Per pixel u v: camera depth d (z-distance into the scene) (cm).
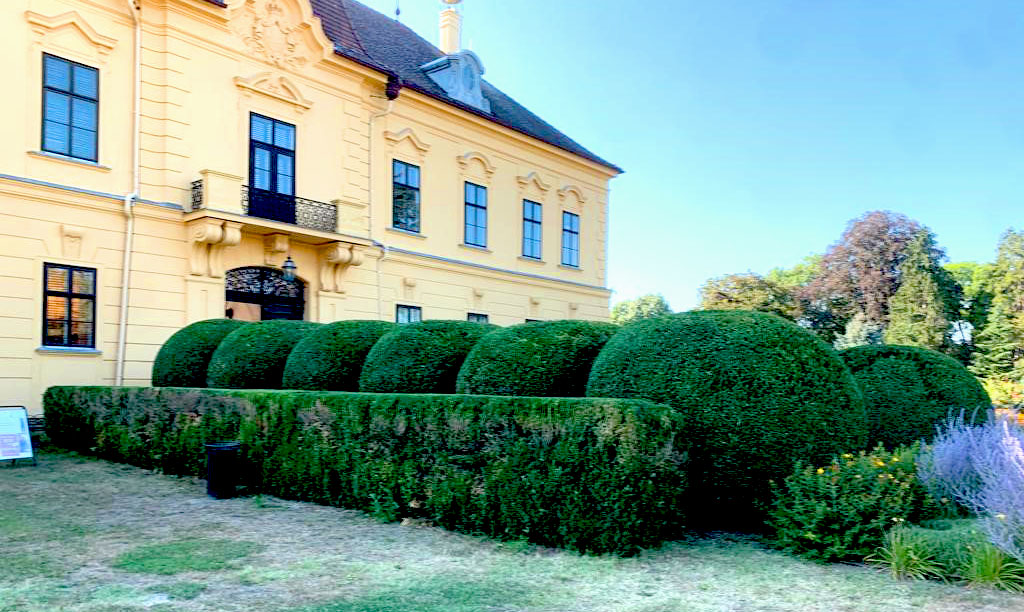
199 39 1398
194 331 1082
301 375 848
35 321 1167
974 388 772
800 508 501
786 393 550
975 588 421
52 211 1194
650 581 443
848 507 484
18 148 1158
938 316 3794
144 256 1305
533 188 2295
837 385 571
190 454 847
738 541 546
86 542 536
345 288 1656
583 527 509
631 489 498
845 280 4319
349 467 666
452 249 1994
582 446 517
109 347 1258
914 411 750
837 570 466
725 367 559
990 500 448
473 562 489
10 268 1142
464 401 583
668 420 521
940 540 455
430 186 1934
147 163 1320
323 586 431
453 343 751
